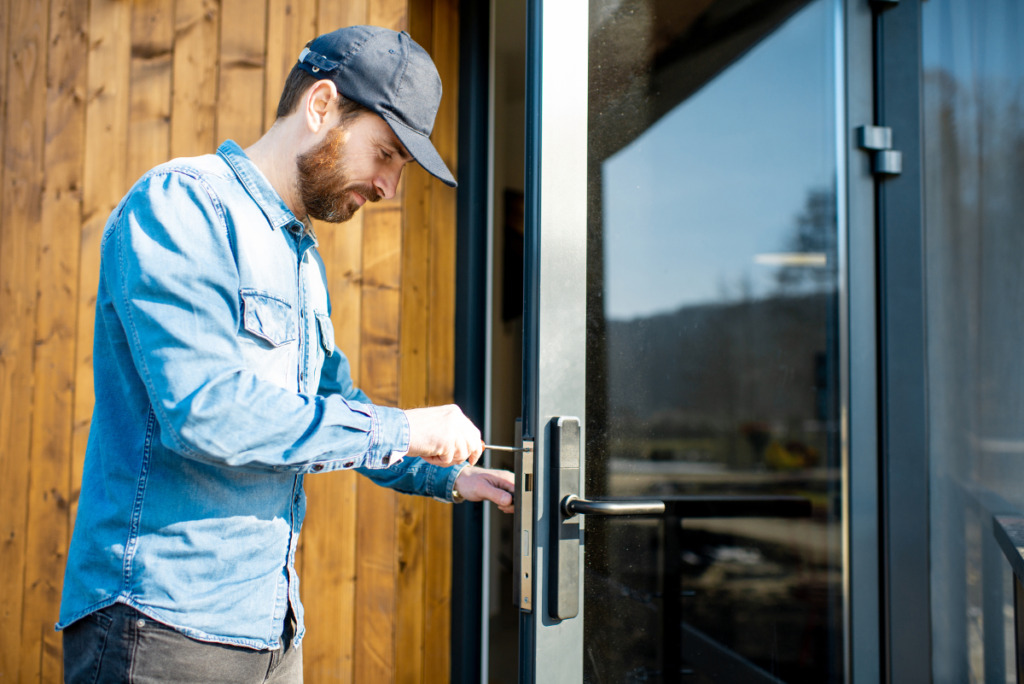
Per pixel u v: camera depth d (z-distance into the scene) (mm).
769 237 1354
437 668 1866
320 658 1705
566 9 1148
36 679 1842
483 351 1993
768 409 1347
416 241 1866
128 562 854
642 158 1268
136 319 824
